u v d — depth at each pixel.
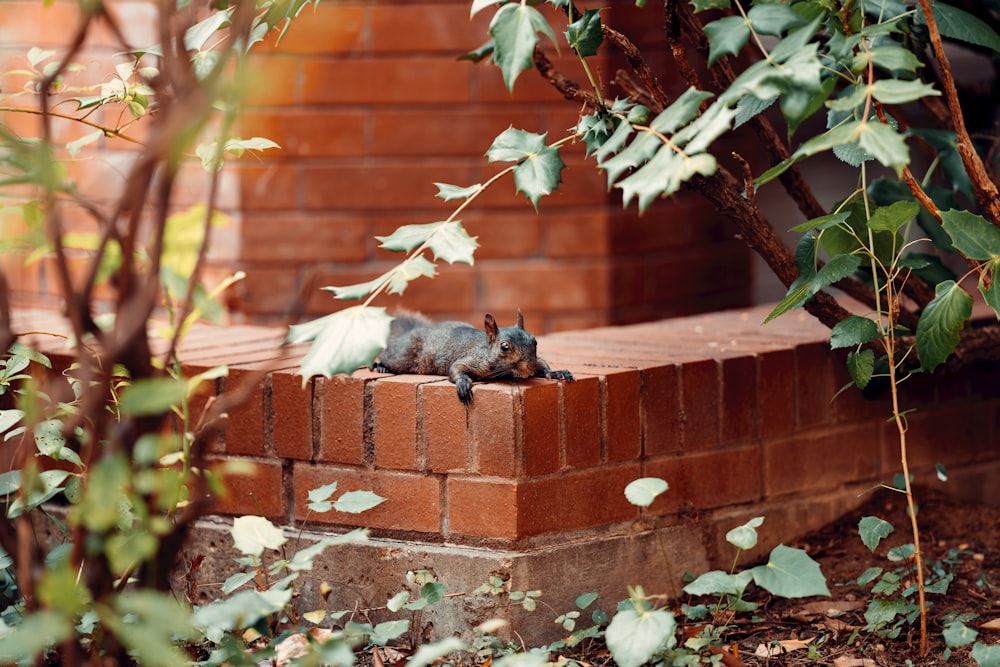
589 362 4.22
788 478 4.55
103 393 2.55
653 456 4.14
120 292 2.56
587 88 5.98
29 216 2.78
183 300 2.76
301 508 4.11
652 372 4.11
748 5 3.75
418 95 6.09
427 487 3.89
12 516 3.02
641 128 2.93
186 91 2.47
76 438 3.54
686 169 2.64
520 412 3.74
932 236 4.47
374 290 3.12
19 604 3.54
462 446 3.81
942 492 5.02
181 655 3.22
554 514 3.87
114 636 2.77
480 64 6.05
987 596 4.08
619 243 6.19
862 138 2.58
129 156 6.30
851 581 4.27
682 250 6.47
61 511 4.43
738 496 4.40
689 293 6.52
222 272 6.22
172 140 2.35
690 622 4.00
